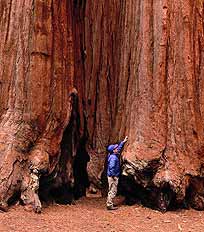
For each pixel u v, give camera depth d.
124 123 16.30
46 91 15.34
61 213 14.14
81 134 17.38
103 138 17.66
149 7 15.59
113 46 17.97
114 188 14.85
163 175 14.43
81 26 18.23
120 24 17.72
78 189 17.22
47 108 15.34
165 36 15.23
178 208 14.89
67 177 15.98
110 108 17.81
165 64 15.23
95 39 18.17
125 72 16.69
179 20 15.36
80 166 17.62
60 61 15.81
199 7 15.66
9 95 15.25
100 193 17.38
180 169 14.64
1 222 12.70
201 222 13.62
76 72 17.42
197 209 15.00
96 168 17.45
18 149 14.59
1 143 14.48
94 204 15.89
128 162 14.77
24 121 15.02
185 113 15.07
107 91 17.92
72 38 16.56
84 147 17.83
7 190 13.93
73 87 16.17
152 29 15.52
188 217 14.14
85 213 14.30
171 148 14.88
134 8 16.47
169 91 15.20
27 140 14.87
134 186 15.16
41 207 14.20
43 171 14.62
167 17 15.30
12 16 15.46
